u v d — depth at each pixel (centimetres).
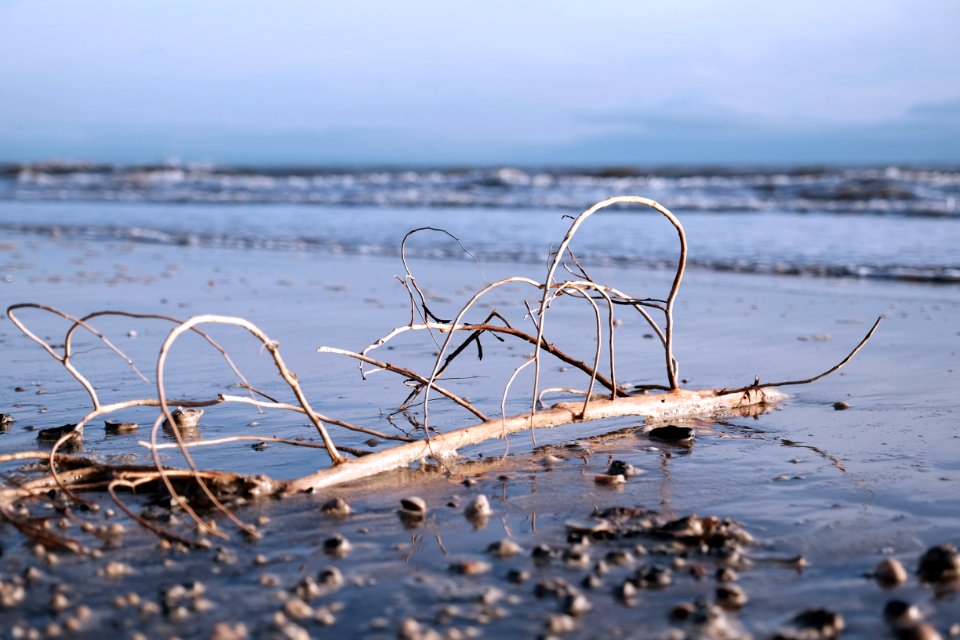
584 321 691
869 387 478
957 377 495
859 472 340
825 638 211
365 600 235
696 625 218
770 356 561
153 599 235
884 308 746
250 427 406
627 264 1078
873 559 258
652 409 422
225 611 228
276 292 836
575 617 223
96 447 373
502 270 1032
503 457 364
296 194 2606
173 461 355
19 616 226
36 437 386
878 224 1510
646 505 308
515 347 590
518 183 2914
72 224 1667
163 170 4159
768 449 374
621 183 2811
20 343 598
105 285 872
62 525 289
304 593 239
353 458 356
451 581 246
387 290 857
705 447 379
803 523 288
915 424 407
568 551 263
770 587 241
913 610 221
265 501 310
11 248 1242
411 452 350
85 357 556
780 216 1745
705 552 264
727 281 930
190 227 1611
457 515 298
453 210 2027
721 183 2606
